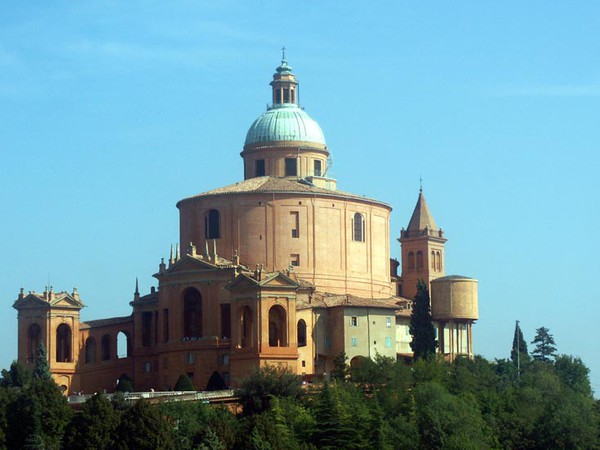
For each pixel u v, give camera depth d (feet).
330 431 598.75
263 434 579.07
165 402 641.40
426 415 633.20
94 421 585.63
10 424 615.57
